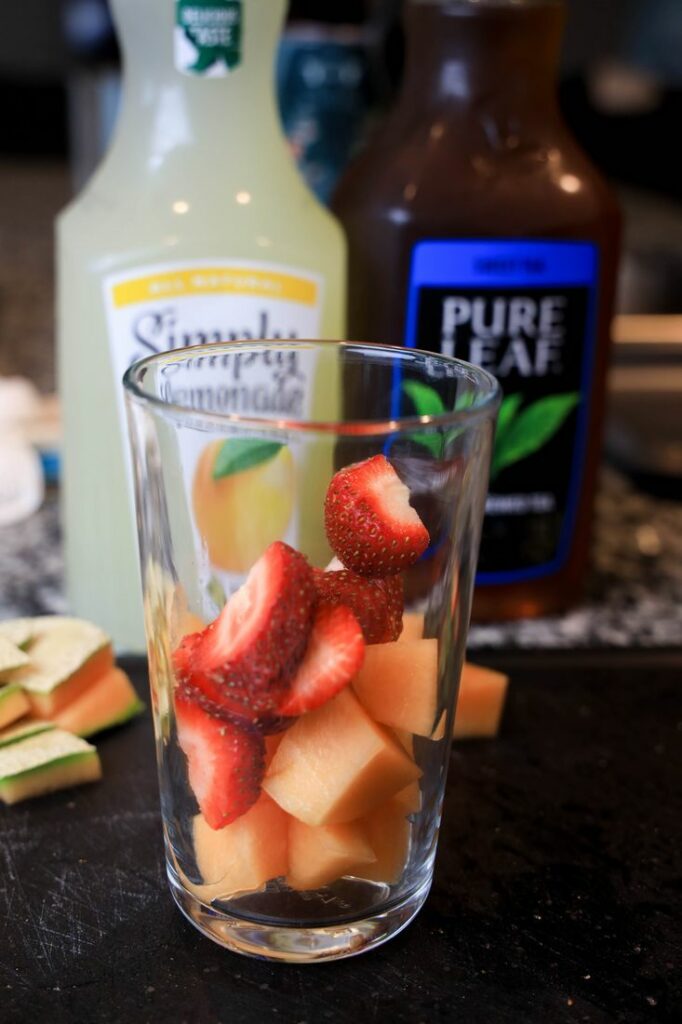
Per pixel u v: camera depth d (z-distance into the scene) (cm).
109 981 44
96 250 56
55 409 79
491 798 52
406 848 45
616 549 74
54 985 44
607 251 61
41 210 163
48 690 53
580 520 65
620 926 47
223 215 56
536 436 62
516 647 62
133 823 50
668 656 61
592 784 53
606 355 63
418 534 44
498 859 49
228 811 43
